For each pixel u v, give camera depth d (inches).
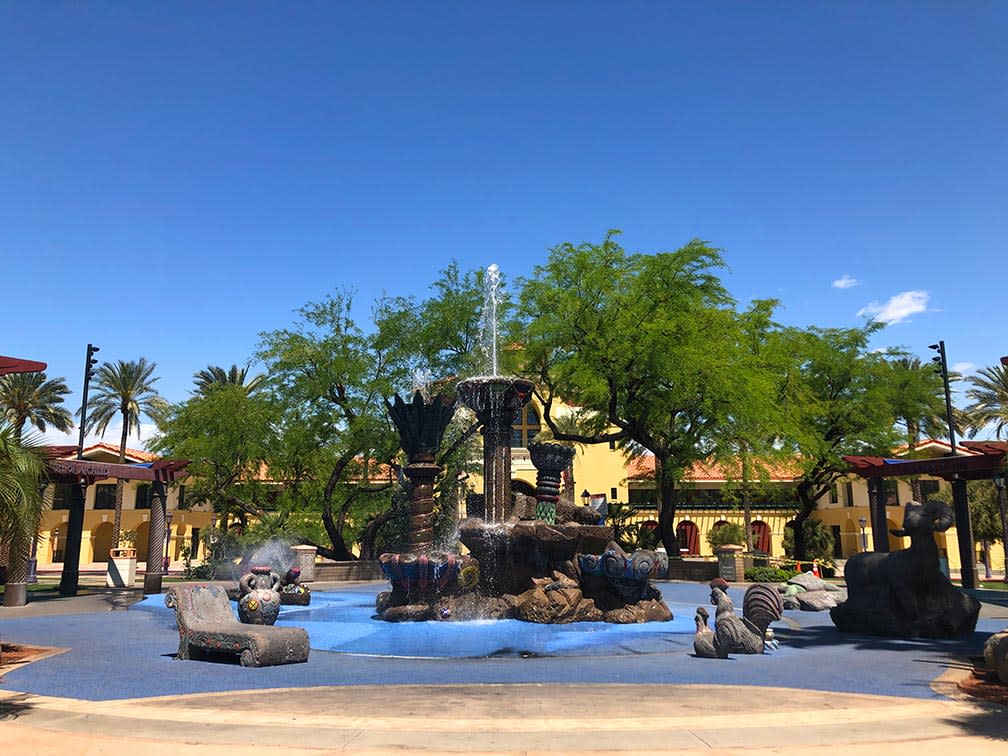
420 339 1219.9
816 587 789.9
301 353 1193.4
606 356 1074.1
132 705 299.0
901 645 482.9
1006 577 1320.1
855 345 1529.3
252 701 306.8
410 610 594.6
